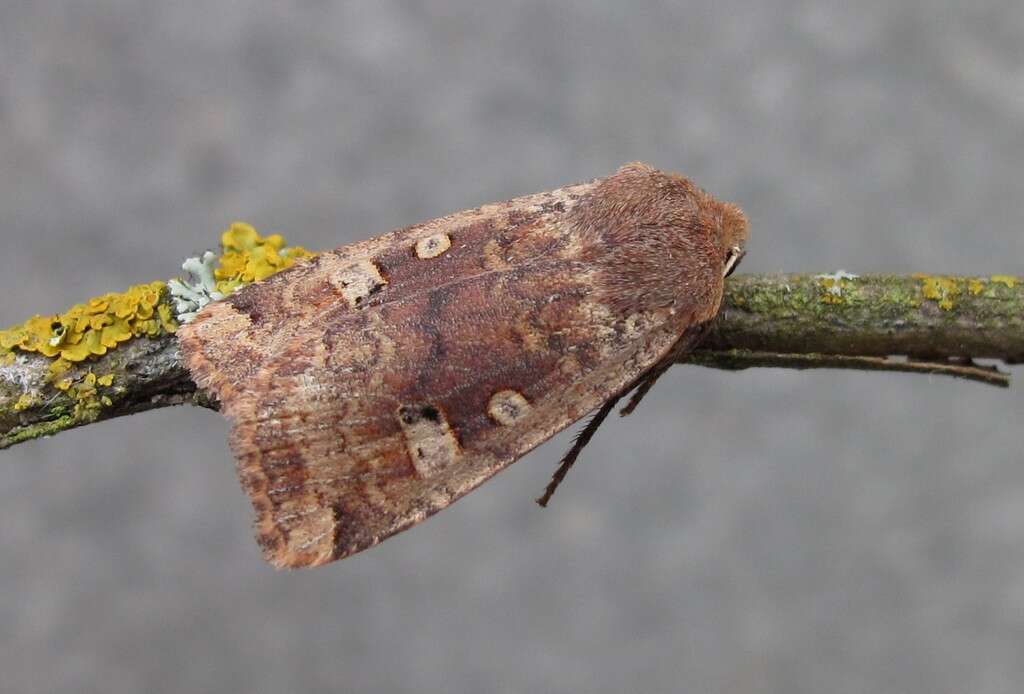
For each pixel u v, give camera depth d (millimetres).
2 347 120
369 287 122
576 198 124
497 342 121
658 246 122
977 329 123
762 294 123
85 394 121
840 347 124
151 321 121
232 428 120
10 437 121
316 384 120
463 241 123
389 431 120
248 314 121
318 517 119
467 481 121
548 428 121
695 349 124
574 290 122
